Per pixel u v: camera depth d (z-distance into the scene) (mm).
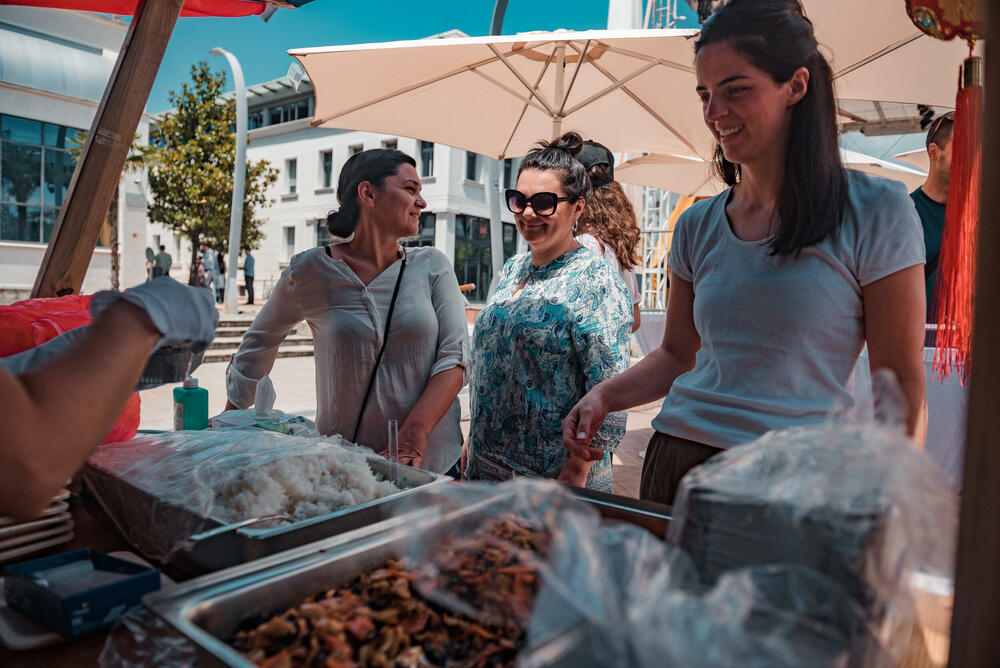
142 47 1999
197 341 783
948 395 2045
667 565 564
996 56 534
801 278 1206
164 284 773
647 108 4070
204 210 17016
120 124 2012
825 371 1223
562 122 3979
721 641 458
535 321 1808
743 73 1139
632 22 5688
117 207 14500
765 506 607
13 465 617
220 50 13391
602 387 1498
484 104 4066
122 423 1357
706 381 1372
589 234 2547
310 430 1660
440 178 20484
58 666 772
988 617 552
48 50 12797
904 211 1145
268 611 791
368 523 1121
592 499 1136
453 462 1989
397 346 1891
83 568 945
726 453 728
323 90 3693
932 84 3176
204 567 1032
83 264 2072
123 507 1151
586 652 494
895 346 1149
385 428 1901
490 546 724
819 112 1175
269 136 25250
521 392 1820
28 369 691
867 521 560
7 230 12602
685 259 1500
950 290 1641
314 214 24078
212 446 1298
